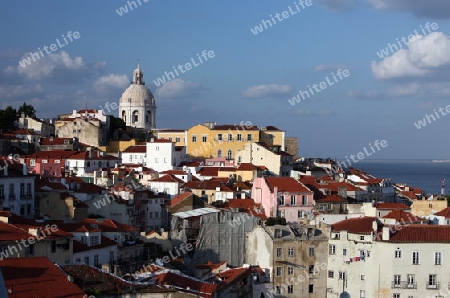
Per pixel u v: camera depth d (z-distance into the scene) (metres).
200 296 110.88
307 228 164.88
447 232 156.50
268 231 163.75
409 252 153.50
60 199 167.12
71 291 98.00
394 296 153.38
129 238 160.75
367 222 164.50
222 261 165.50
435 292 153.00
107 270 124.31
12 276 98.12
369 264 156.50
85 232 136.62
